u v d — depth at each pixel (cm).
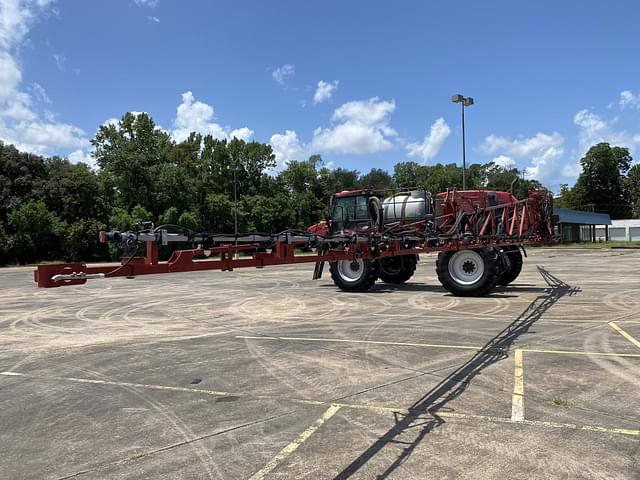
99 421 467
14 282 2256
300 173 7081
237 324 966
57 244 4662
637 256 3266
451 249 1209
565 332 800
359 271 1406
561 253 3812
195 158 6362
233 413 476
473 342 745
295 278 2066
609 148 9556
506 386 533
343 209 1511
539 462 360
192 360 687
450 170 8738
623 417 442
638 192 9094
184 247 1741
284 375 597
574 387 525
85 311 1212
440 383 550
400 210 1413
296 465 366
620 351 673
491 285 1230
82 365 679
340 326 905
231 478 349
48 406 514
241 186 6712
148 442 415
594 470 347
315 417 459
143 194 5300
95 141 5534
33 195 4906
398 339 779
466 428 424
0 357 739
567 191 10594
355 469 357
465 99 2911
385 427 431
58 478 357
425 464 361
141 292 1645
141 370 643
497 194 1424
